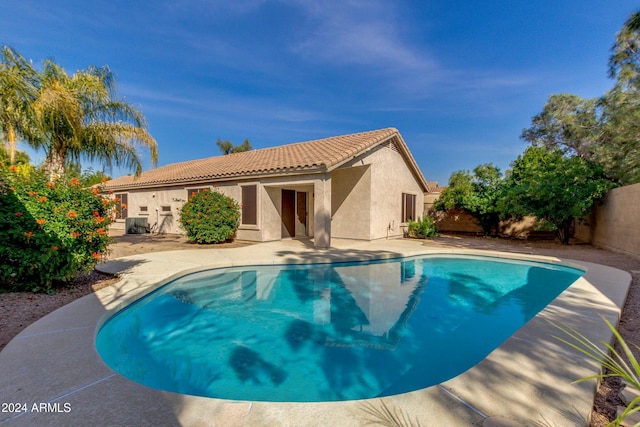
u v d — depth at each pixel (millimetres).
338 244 15195
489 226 21953
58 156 13023
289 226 17703
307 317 6523
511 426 2451
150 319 6305
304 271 10398
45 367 3318
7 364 3375
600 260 11531
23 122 11391
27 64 11633
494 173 21656
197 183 17828
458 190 22656
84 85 13188
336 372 4316
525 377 3197
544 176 15922
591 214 16828
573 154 26656
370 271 10641
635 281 8156
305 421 2510
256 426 2439
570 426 2465
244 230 16188
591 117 23562
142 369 4367
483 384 3068
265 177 15016
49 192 6531
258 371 4340
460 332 5793
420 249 13602
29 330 4324
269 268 10539
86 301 5719
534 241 18625
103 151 14516
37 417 2521
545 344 4008
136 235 19344
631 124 14719
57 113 11969
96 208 7203
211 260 10367
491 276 10258
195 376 4184
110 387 2973
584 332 4457
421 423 2488
